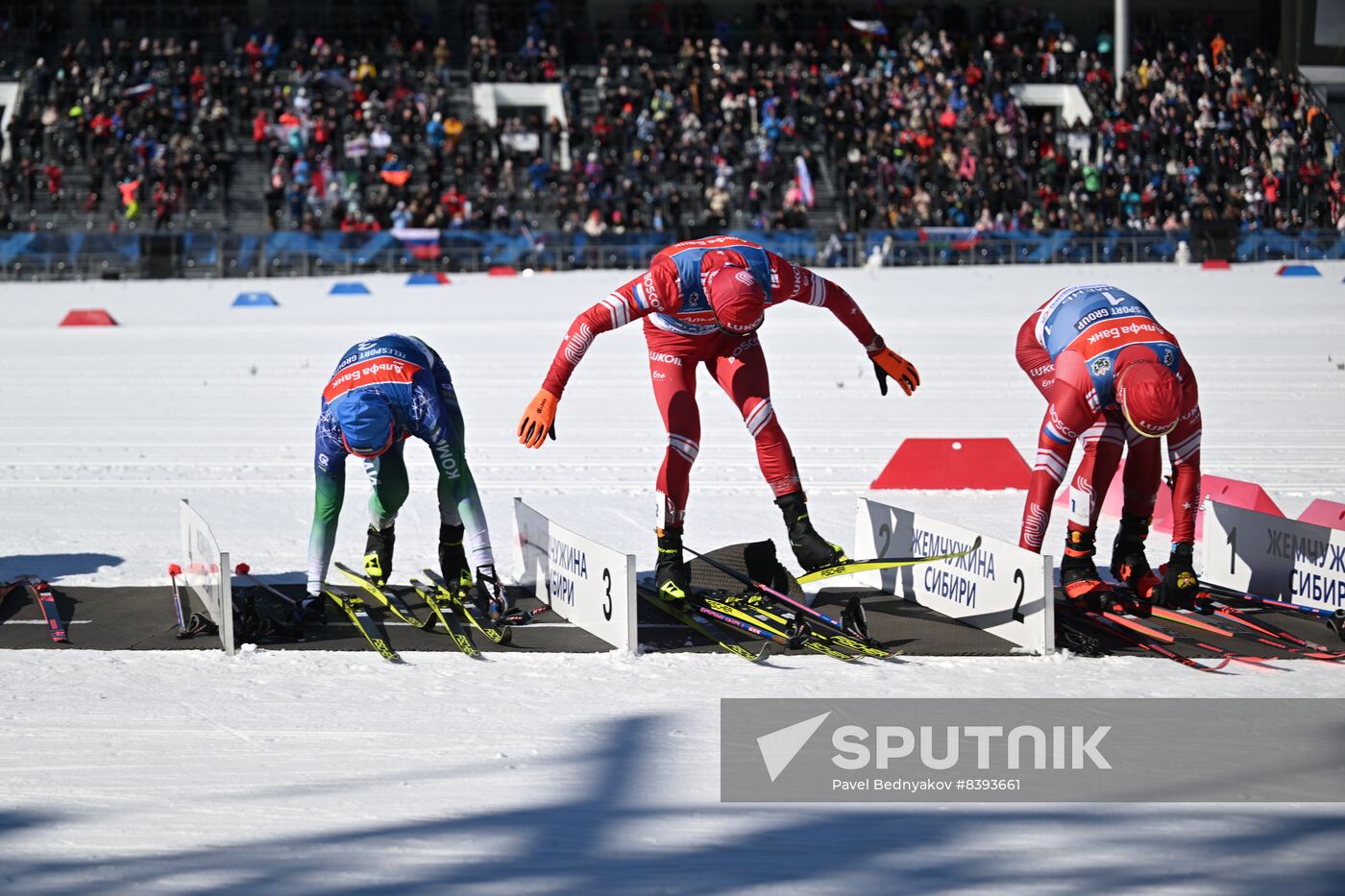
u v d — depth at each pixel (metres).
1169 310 49.62
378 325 46.91
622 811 8.37
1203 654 12.15
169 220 74.19
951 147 83.44
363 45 88.88
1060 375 13.08
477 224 75.44
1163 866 7.50
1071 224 79.06
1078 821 8.19
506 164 78.38
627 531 18.23
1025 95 91.00
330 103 82.75
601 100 86.75
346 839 7.90
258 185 79.00
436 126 81.31
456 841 7.87
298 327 46.38
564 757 9.37
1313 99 90.81
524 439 13.55
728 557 14.70
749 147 83.00
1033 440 25.81
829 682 11.30
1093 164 83.62
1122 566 14.09
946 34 93.44
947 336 43.03
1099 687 11.16
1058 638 12.58
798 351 39.88
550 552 14.09
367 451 12.66
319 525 13.22
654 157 82.62
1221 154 85.12
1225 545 14.98
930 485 21.27
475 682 11.31
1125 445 14.17
